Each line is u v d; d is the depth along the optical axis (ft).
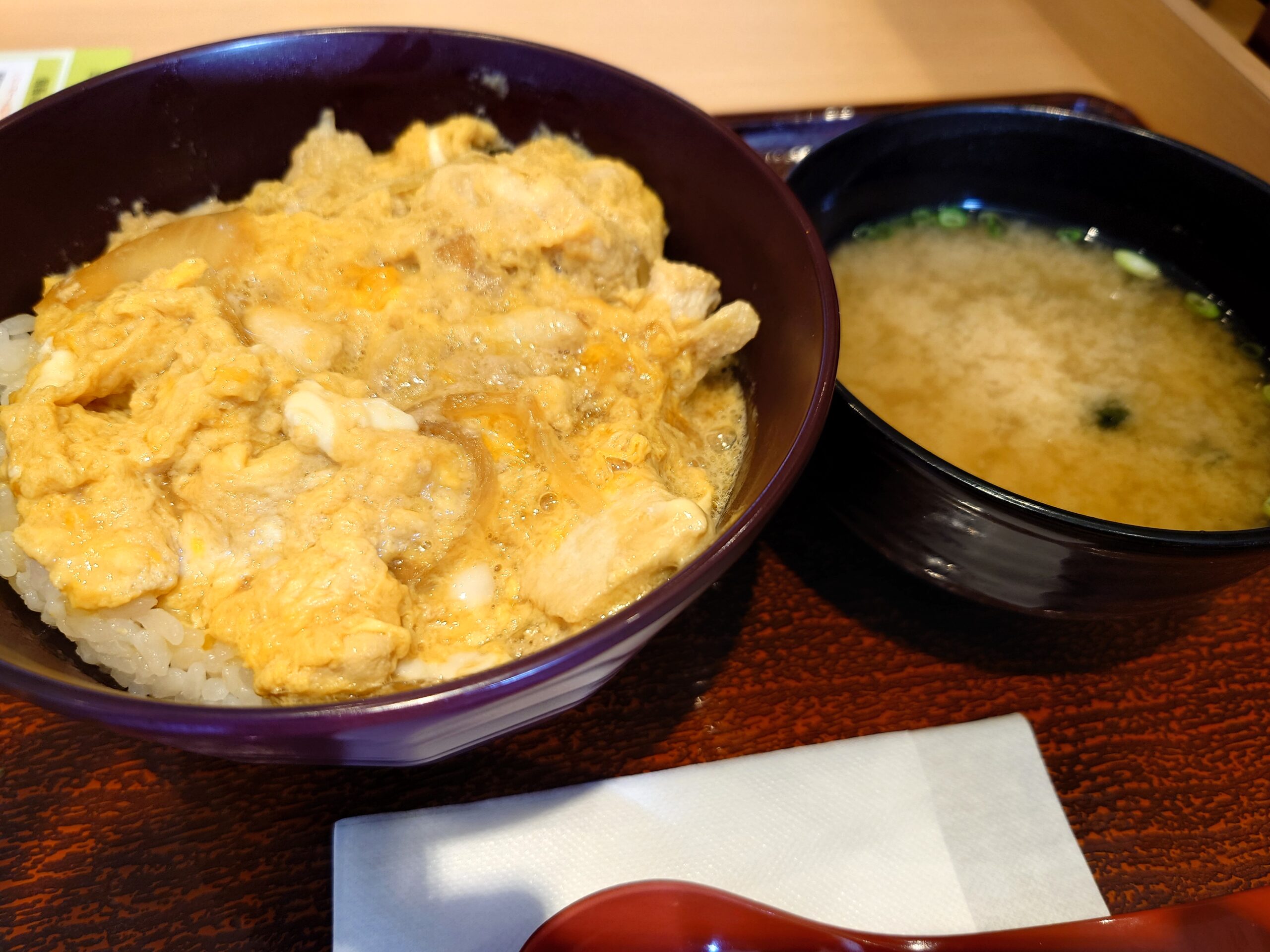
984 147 0.86
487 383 0.64
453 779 0.61
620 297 0.70
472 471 0.60
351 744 0.45
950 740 0.63
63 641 0.55
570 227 0.67
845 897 0.57
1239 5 1.08
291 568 0.53
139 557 0.53
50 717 0.62
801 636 0.70
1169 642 0.72
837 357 0.57
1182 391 0.77
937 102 1.02
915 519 0.64
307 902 0.57
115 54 0.99
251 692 0.54
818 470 0.69
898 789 0.61
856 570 0.74
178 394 0.57
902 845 0.59
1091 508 0.69
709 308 0.71
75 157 0.66
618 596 0.56
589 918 0.52
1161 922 0.53
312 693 0.51
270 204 0.74
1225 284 0.83
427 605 0.56
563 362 0.66
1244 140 0.94
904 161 0.85
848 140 0.79
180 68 0.68
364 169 0.76
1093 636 0.72
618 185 0.73
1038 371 0.79
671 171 0.74
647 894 0.53
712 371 0.74
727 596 0.72
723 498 0.67
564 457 0.61
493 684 0.43
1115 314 0.83
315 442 0.56
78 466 0.55
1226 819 0.63
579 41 1.10
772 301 0.67
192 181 0.73
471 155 0.75
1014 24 1.18
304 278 0.66
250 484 0.56
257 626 0.53
